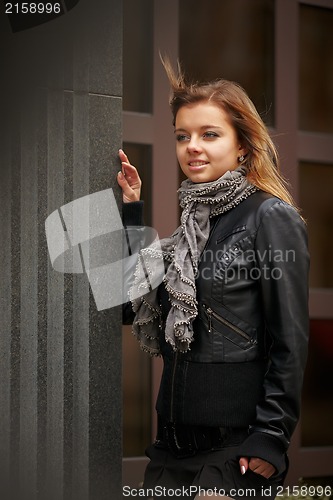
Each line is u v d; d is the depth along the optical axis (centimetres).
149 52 627
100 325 384
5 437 367
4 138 370
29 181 374
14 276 370
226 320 357
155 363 624
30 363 371
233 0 660
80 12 386
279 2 673
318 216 702
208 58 648
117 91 392
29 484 370
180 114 380
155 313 385
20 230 371
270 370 353
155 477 376
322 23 700
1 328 368
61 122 380
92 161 386
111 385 385
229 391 356
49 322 375
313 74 697
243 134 379
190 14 643
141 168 630
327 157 698
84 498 378
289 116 678
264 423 347
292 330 350
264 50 672
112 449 384
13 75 374
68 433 377
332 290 705
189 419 360
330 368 700
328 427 695
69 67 383
